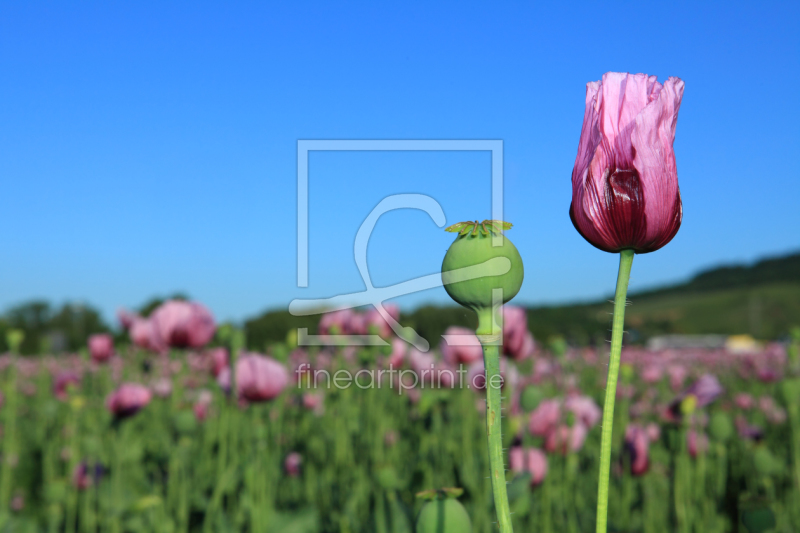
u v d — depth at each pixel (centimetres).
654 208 89
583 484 318
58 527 300
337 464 344
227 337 313
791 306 6744
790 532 275
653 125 91
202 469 318
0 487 349
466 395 333
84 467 310
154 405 460
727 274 10056
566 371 416
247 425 341
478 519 244
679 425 282
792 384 290
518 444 274
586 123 98
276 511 300
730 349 1348
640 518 284
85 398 465
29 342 1838
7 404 412
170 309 368
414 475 295
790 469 311
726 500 285
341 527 272
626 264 91
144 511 287
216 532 270
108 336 547
